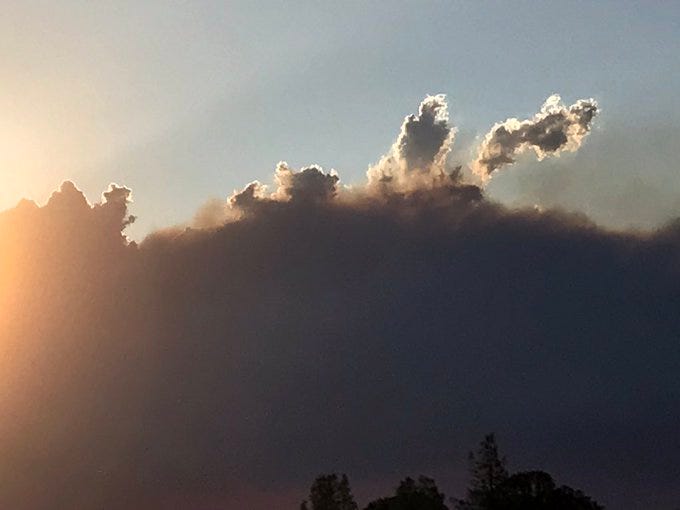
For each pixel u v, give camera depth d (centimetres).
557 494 13238
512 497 13262
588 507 13288
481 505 13600
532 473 13412
